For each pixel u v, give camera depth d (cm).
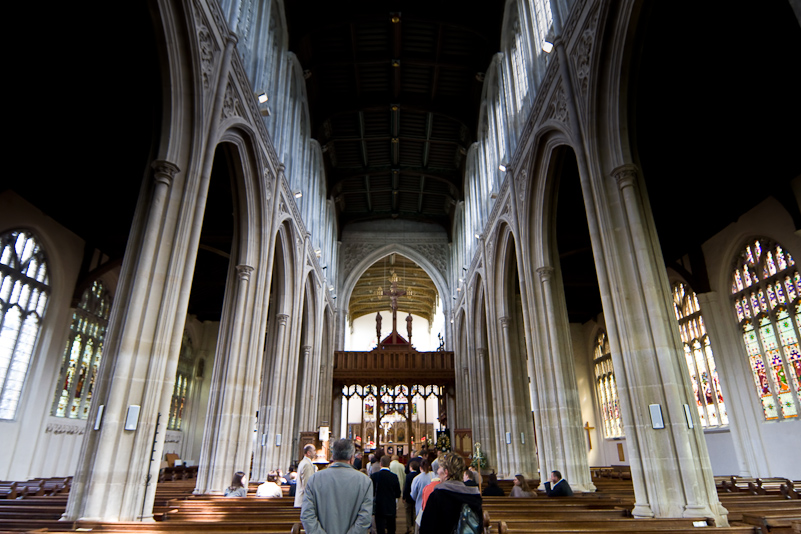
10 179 1468
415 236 3494
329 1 1959
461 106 2503
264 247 1439
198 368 3020
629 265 922
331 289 2992
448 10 2003
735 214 1653
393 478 842
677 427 791
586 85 1075
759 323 1655
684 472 768
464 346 2953
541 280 1437
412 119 2641
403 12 1988
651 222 941
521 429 1772
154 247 880
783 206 1458
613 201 981
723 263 1784
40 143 1402
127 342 815
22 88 1220
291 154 1955
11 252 1576
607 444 2798
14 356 1600
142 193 929
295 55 2017
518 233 1559
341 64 2259
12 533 533
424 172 3009
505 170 1748
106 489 740
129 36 1030
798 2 511
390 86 2450
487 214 2216
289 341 1850
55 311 1742
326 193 2945
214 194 1828
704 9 1025
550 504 852
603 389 2886
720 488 1241
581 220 1942
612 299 931
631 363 871
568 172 1644
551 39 1285
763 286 1634
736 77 1203
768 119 1279
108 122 1360
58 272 1761
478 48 2194
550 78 1300
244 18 1412
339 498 371
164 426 847
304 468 827
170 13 934
